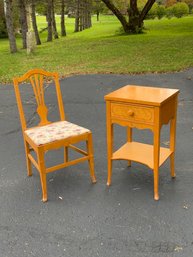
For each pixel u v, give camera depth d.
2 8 28.09
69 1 27.31
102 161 3.96
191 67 8.84
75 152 4.22
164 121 3.07
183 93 6.55
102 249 2.56
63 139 3.19
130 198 3.18
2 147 4.53
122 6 31.58
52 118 5.62
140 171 3.68
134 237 2.66
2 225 2.88
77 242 2.64
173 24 24.62
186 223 2.79
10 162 4.07
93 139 4.61
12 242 2.67
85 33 25.31
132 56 11.09
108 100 3.13
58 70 9.53
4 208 3.12
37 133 3.33
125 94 3.15
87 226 2.82
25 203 3.19
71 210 3.04
